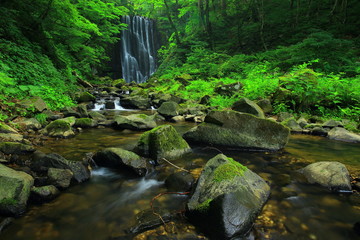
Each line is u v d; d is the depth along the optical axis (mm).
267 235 1809
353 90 6820
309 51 10352
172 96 11109
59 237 1838
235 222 1759
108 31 22797
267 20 20453
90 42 21766
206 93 11266
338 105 7039
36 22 10984
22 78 7551
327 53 10156
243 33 21203
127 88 17172
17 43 9125
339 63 10031
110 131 5730
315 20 16891
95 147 4238
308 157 3766
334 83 7137
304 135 5480
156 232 1844
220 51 20016
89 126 6137
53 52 11750
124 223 2004
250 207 1917
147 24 32281
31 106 5969
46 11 10859
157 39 33594
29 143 4156
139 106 10938
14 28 9109
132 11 35531
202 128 4547
